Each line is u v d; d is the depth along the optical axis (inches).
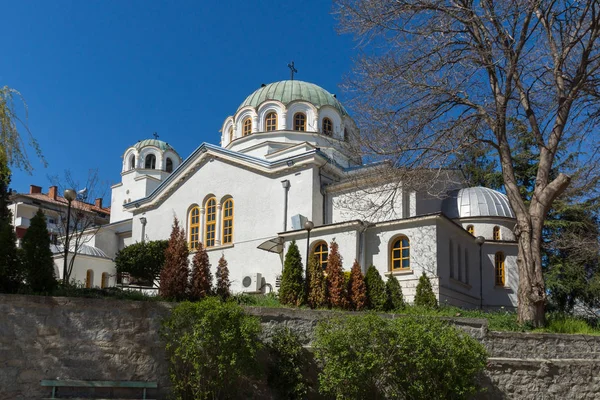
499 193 1352.1
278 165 1304.1
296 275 820.0
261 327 594.2
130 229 1776.6
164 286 704.4
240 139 1630.2
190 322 572.1
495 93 868.6
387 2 856.9
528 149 1499.8
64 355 561.3
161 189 1507.1
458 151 835.4
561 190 833.5
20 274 593.3
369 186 1187.3
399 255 1078.4
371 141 879.1
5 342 546.0
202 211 1427.2
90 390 557.3
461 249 1155.9
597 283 1248.8
